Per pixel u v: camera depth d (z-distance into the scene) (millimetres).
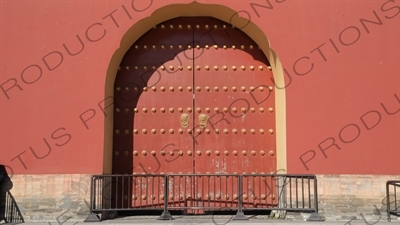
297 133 10008
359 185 9891
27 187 9688
